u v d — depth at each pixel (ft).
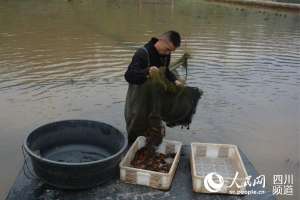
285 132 19.20
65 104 20.71
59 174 12.25
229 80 25.67
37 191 12.82
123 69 26.71
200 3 69.92
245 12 60.49
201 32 41.47
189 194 13.10
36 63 27.22
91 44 33.32
